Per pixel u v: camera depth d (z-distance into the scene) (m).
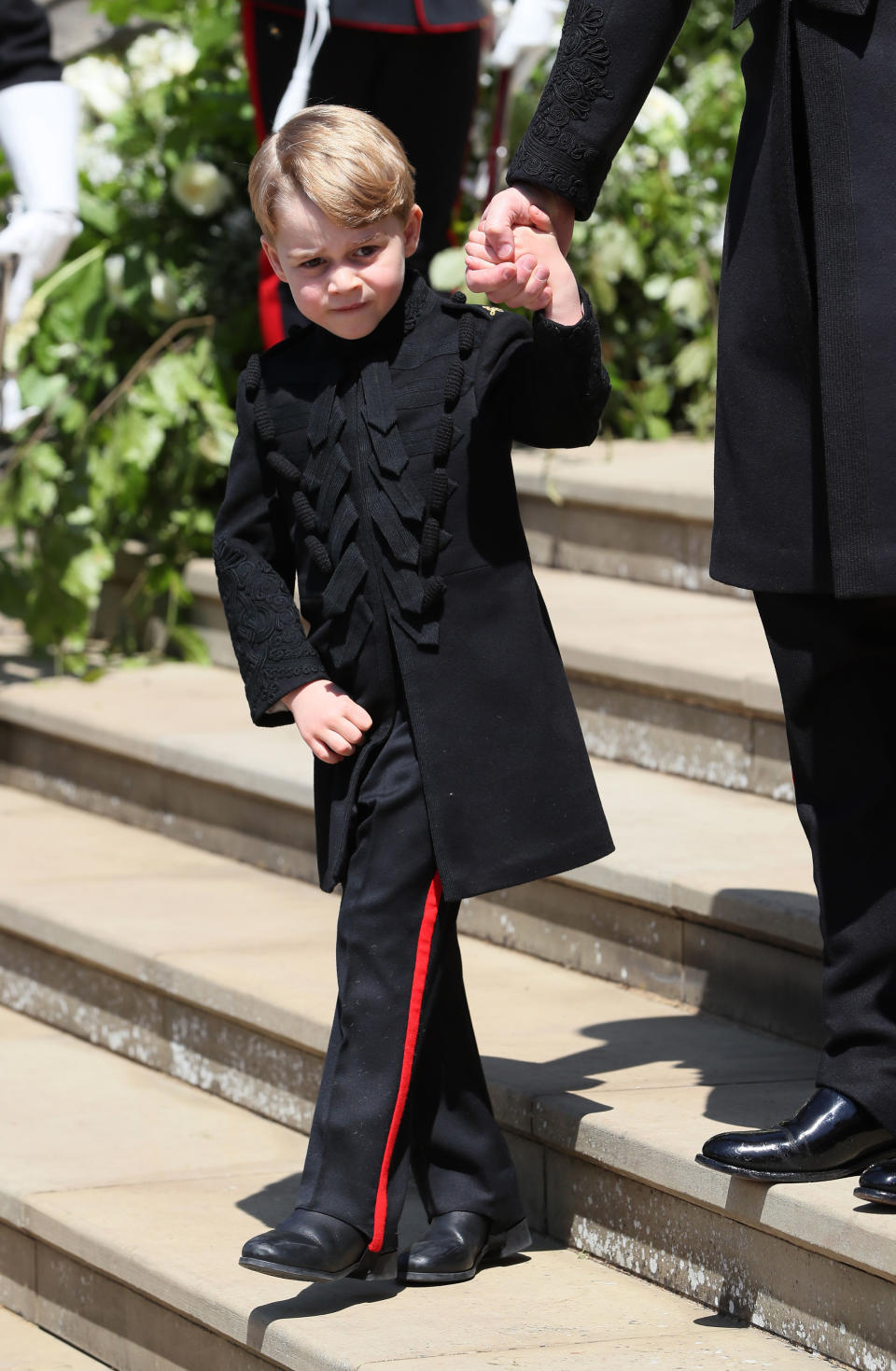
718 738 13.10
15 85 15.70
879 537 7.48
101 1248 9.64
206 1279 9.06
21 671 17.94
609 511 16.50
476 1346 8.16
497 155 17.95
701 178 19.62
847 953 8.00
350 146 8.19
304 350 8.80
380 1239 8.26
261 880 13.90
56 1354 10.19
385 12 14.35
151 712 15.85
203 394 17.59
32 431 18.39
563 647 14.05
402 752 8.48
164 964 11.94
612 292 18.86
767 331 7.79
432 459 8.41
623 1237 9.12
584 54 8.10
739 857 11.23
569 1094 9.46
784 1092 9.42
